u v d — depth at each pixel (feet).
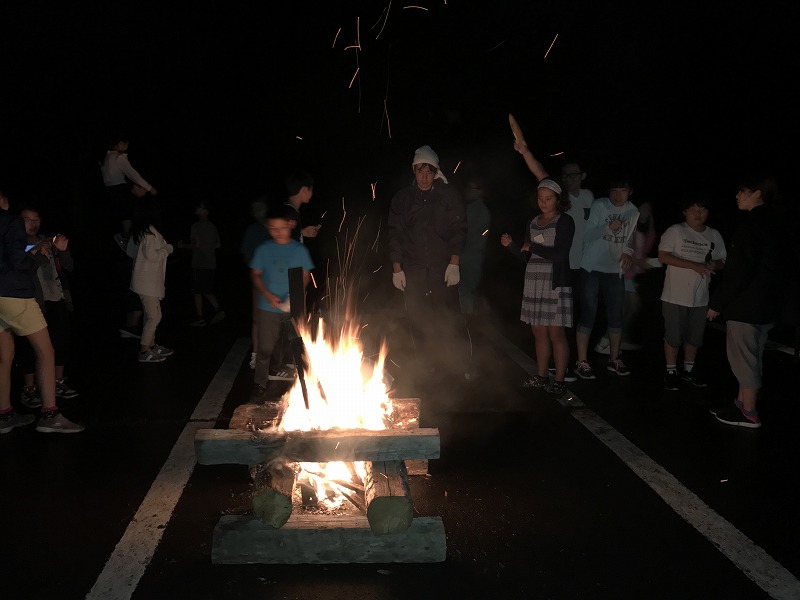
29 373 21.34
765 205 19.13
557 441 18.83
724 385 23.45
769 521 14.73
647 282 33.32
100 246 41.45
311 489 14.34
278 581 12.65
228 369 25.45
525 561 13.26
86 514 14.96
